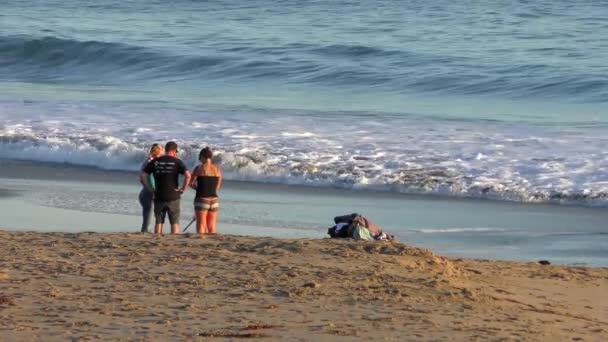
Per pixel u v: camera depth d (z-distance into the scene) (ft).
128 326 86.22
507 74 420.36
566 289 122.52
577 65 435.94
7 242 129.70
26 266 113.19
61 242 130.00
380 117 312.71
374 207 198.18
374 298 101.30
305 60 469.16
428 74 427.74
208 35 566.77
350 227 144.25
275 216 187.01
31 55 518.37
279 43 522.06
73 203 195.31
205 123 288.92
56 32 586.04
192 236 136.15
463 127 290.97
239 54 489.67
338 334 85.76
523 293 116.37
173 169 154.51
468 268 131.23
